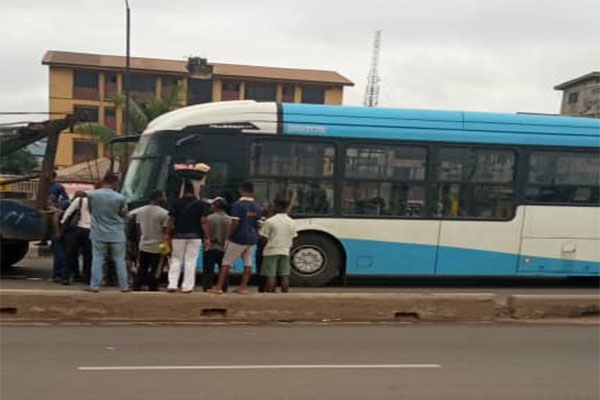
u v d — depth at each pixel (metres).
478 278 14.67
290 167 12.24
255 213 9.99
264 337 8.35
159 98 36.31
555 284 14.25
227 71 73.62
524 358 7.53
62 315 8.89
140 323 8.98
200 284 12.02
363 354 7.54
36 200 13.20
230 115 12.14
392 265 12.48
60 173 36.19
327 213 12.31
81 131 34.41
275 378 6.43
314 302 9.43
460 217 12.64
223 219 9.81
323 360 7.20
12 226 12.51
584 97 64.62
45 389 5.88
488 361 7.34
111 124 69.81
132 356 7.18
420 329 9.12
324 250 12.36
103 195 9.73
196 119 12.08
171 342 7.92
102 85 70.38
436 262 12.59
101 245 9.71
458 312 9.74
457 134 12.66
